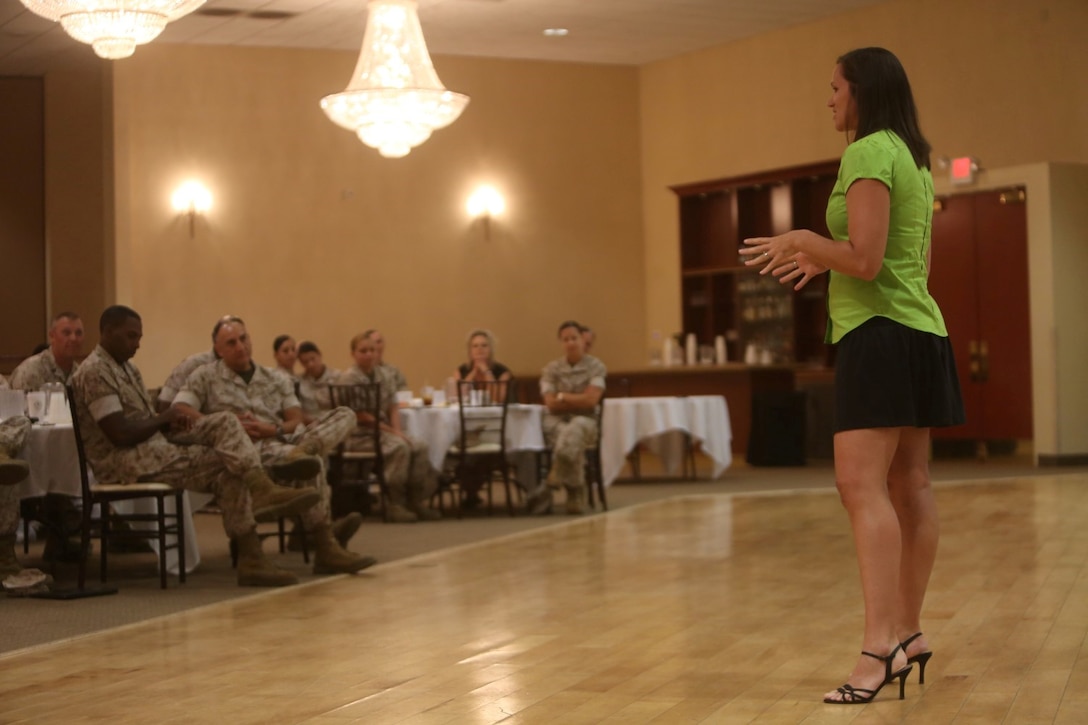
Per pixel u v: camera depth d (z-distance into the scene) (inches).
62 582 228.1
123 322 222.2
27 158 461.7
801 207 541.6
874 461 123.3
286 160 531.2
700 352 561.3
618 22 517.3
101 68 460.8
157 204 509.4
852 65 128.4
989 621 164.4
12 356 458.9
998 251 471.5
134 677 146.0
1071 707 118.4
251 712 126.8
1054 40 465.4
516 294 575.5
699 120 576.7
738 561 232.1
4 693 139.1
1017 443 514.3
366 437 328.2
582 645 157.1
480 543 272.8
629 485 415.5
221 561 258.1
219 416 217.9
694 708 122.6
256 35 506.3
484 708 125.3
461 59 568.4
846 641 155.2
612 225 593.9
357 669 146.6
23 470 198.8
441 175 561.6
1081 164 454.3
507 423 339.9
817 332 538.6
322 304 537.3
